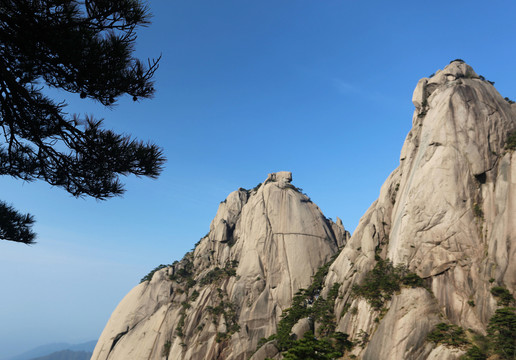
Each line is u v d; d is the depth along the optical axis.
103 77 12.53
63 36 11.98
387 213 123.56
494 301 84.81
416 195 107.62
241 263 160.50
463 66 127.12
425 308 90.81
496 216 96.50
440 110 114.75
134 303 168.75
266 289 149.50
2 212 19.97
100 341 164.12
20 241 20.42
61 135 14.06
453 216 100.94
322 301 118.38
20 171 15.34
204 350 137.62
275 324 140.88
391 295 97.75
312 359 60.97
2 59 12.80
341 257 128.50
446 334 83.94
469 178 103.75
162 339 149.88
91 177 14.70
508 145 104.62
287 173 187.75
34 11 11.61
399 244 106.06
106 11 12.49
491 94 115.31
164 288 172.12
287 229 163.00
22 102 13.45
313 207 174.38
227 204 195.75
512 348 73.00
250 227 170.00
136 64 13.13
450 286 94.12
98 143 13.69
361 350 92.19
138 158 14.10
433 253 99.50
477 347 77.62
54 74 13.24
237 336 136.88
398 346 86.19
